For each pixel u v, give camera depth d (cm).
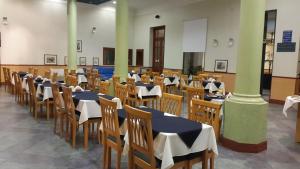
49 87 521
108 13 1354
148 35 1355
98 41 1337
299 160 354
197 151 244
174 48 1216
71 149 371
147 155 229
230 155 363
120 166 300
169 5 1219
